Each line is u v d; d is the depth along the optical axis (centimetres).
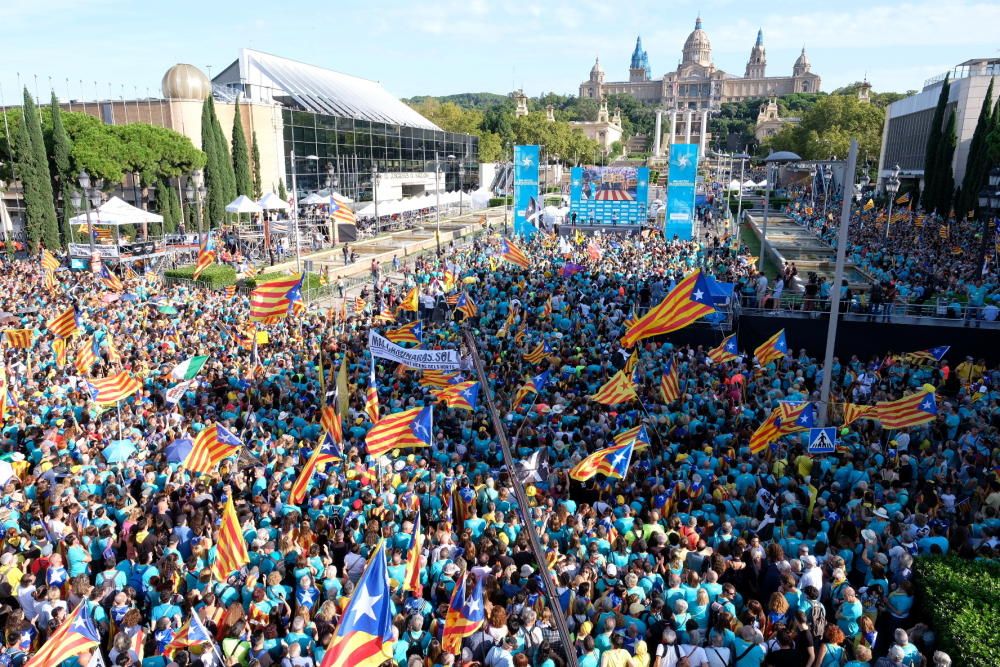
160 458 1474
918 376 2283
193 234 5241
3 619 989
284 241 5500
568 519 1162
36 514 1242
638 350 2333
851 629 965
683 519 1245
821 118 11619
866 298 3114
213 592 980
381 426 1372
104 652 984
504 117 14250
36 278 3612
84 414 1827
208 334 2597
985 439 1619
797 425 1474
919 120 8244
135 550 1162
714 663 862
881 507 1275
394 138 8806
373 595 784
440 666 799
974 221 5209
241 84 7400
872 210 6494
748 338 2972
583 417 1766
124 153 5000
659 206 7700
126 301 3153
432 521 1314
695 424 1694
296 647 850
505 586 1026
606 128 19412
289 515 1200
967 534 1233
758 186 9788
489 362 2339
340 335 2658
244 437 1720
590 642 868
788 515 1288
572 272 3609
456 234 6938
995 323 2727
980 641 973
